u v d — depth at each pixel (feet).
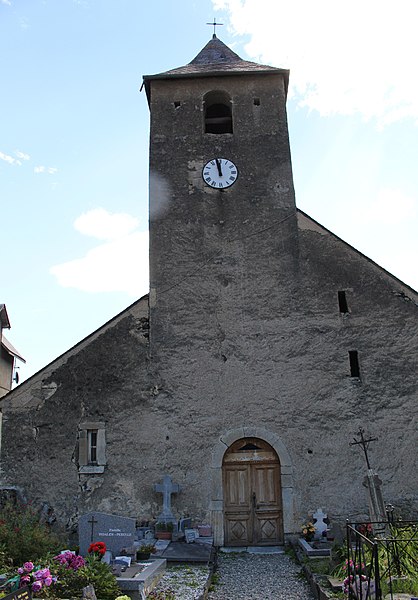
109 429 38.32
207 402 38.73
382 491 36.47
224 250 42.01
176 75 46.39
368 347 39.19
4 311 62.69
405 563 24.86
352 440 37.58
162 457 37.73
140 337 40.14
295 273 41.14
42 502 37.11
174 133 45.42
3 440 38.27
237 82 46.93
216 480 37.22
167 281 41.37
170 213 43.09
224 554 35.01
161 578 28.12
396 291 40.01
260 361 39.40
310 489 36.94
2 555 27.53
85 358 39.68
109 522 30.50
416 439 37.24
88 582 23.84
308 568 29.27
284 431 38.01
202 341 39.96
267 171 44.09
